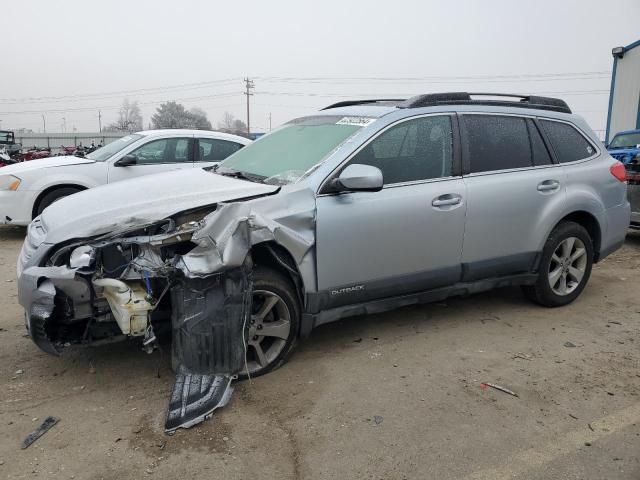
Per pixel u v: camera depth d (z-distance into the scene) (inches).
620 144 444.8
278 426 121.8
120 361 151.6
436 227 161.2
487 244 172.9
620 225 208.5
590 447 115.4
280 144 175.5
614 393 137.7
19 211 295.9
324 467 108.3
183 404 123.5
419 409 129.3
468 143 170.7
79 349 158.6
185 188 147.7
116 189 154.6
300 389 137.9
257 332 141.0
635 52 702.5
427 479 105.2
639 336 174.9
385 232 152.8
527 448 114.9
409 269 159.9
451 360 155.6
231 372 131.0
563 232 189.2
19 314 186.7
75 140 2174.0
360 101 193.2
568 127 197.9
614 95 739.4
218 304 126.7
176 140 336.2
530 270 187.9
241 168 171.8
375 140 155.4
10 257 270.4
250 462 109.5
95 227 127.8
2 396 132.4
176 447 113.7
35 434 117.0
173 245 133.3
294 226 139.3
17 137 2103.8
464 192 165.5
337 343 166.9
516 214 176.6
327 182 146.6
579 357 158.7
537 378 145.3
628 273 252.4
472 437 118.5
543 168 185.5
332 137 161.0
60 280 122.8
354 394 135.9
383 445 115.3
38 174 299.0
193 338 126.6
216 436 117.6
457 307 199.9
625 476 106.5
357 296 153.9
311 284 144.9
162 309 137.5
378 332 175.6
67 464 107.8
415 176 160.2
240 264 125.6
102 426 120.6
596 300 210.5
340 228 145.9
